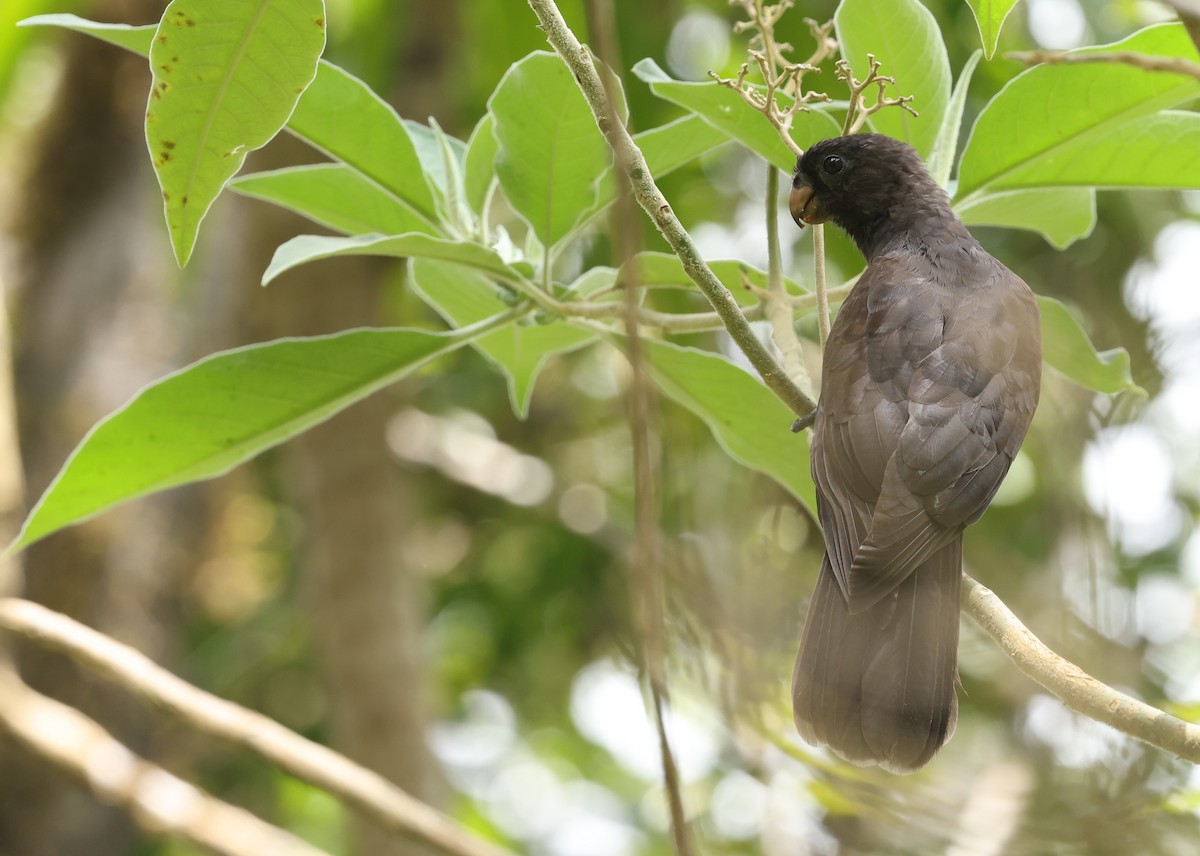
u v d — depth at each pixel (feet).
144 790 31.35
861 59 27.96
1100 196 44.52
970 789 26.55
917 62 27.81
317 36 21.40
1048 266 45.85
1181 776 24.61
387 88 49.42
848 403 26.12
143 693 27.37
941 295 27.61
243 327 53.57
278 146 49.37
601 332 27.37
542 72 25.40
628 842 61.36
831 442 25.85
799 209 30.71
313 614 53.47
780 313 27.30
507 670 61.11
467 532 62.39
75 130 52.11
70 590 47.93
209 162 22.31
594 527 55.26
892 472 24.93
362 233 29.01
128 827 47.50
